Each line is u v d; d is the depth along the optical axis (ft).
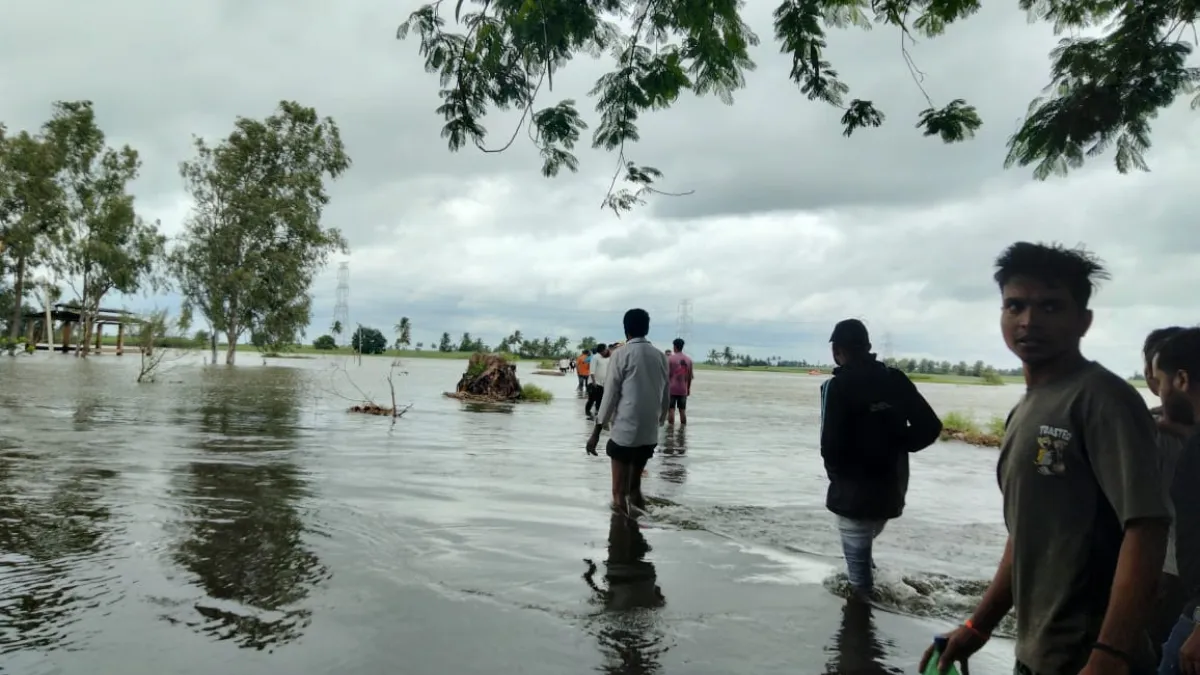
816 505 25.82
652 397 24.35
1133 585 6.38
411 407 64.54
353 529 20.34
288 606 14.32
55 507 22.02
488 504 24.34
